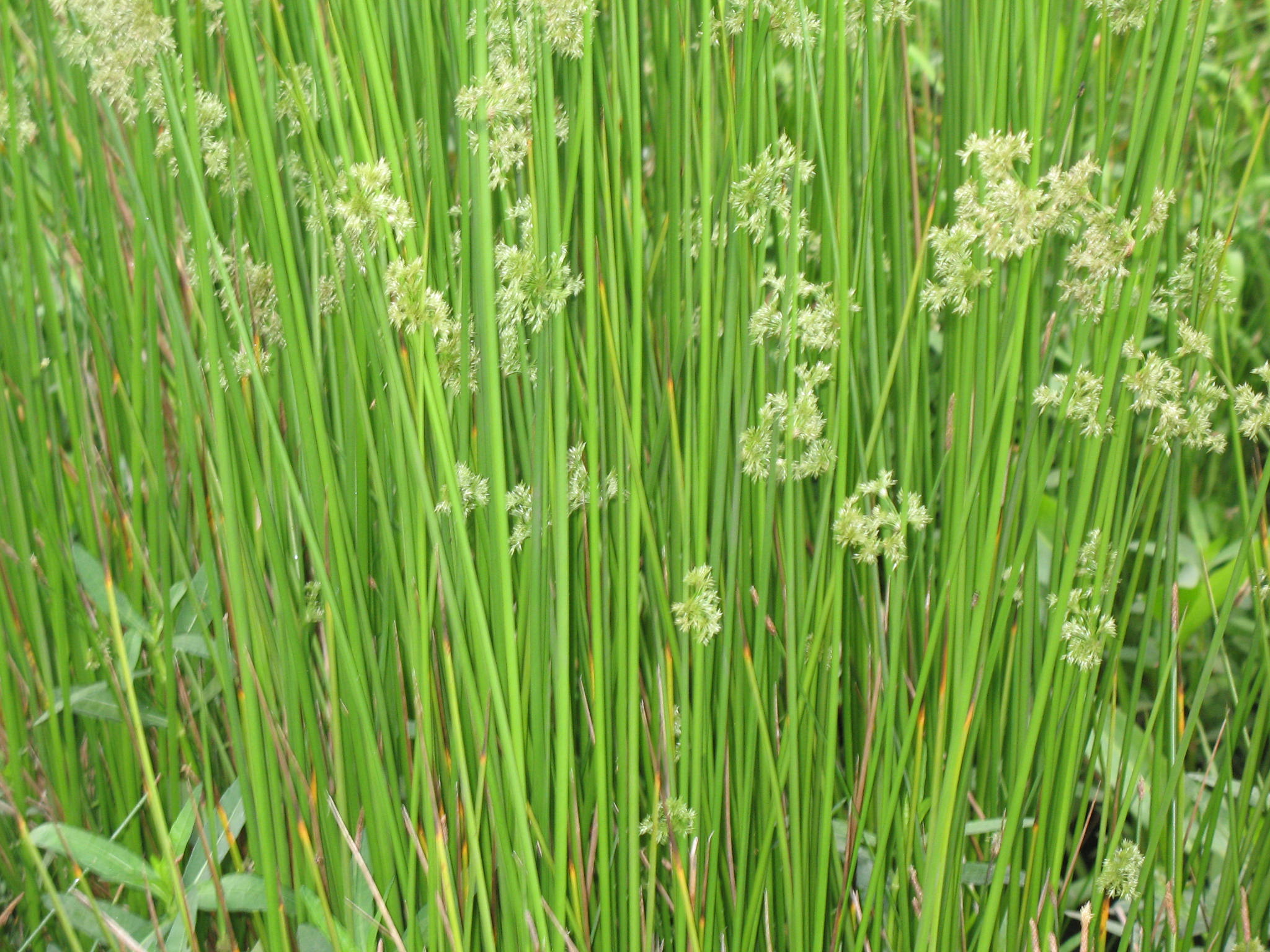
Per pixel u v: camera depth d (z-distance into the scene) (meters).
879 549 0.67
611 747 0.71
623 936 0.69
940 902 0.72
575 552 0.69
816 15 0.66
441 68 0.68
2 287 0.71
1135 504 0.69
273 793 0.68
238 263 0.67
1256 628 0.72
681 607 0.66
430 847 0.66
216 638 0.70
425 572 0.65
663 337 0.71
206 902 0.68
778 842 0.69
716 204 0.67
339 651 0.66
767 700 0.71
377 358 0.65
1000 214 0.63
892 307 0.71
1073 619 0.70
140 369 0.70
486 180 0.61
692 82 0.67
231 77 0.70
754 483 0.69
